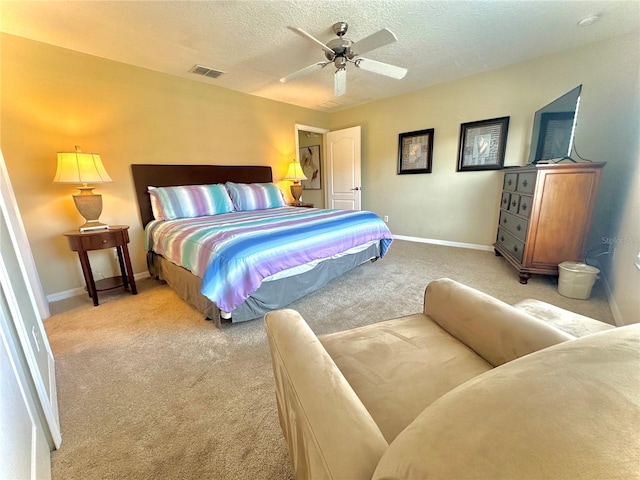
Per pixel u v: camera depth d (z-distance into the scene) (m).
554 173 2.28
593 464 0.21
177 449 1.06
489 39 2.52
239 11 2.00
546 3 2.01
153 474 0.97
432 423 0.35
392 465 0.34
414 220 4.37
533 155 2.97
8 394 0.76
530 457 0.24
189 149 3.39
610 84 2.54
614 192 2.52
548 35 2.46
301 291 2.20
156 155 3.12
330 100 4.33
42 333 1.45
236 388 1.37
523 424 0.27
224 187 3.42
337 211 3.07
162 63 2.85
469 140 3.61
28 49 2.29
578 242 2.30
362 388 0.77
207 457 1.03
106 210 2.82
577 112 2.50
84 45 2.43
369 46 2.03
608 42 2.52
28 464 0.78
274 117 4.28
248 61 2.82
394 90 3.96
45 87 2.40
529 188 2.47
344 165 4.89
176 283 2.40
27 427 0.85
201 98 3.43
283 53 2.65
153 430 1.14
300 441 0.62
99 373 1.49
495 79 3.28
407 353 0.92
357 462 0.43
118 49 2.52
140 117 2.97
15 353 0.90
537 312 1.35
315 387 0.59
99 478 0.96
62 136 2.51
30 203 2.39
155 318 2.10
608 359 0.34
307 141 6.14
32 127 2.36
